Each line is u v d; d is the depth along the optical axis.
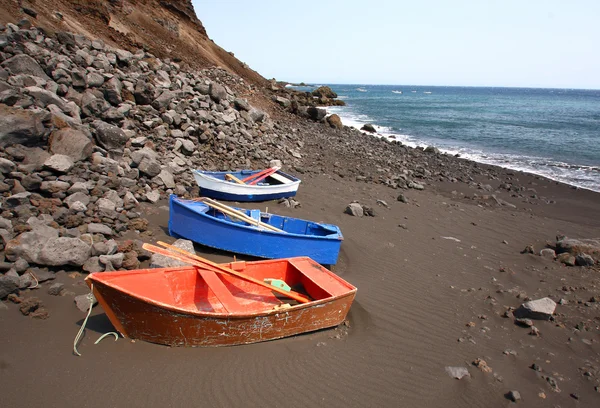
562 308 7.13
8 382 4.00
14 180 7.13
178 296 5.70
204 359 4.73
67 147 8.53
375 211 11.55
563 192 16.95
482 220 12.18
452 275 8.16
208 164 12.62
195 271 5.81
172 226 7.63
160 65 17.44
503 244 10.30
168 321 4.66
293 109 29.23
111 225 7.25
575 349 5.99
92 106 10.73
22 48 11.49
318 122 28.97
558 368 5.53
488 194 15.83
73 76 11.52
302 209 10.83
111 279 4.95
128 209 8.23
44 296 5.32
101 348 4.62
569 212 14.20
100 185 8.29
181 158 11.97
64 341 4.64
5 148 7.74
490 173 19.88
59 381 4.10
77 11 20.88
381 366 5.14
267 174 11.95
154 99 13.50
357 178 15.25
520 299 7.36
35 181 7.32
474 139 31.62
